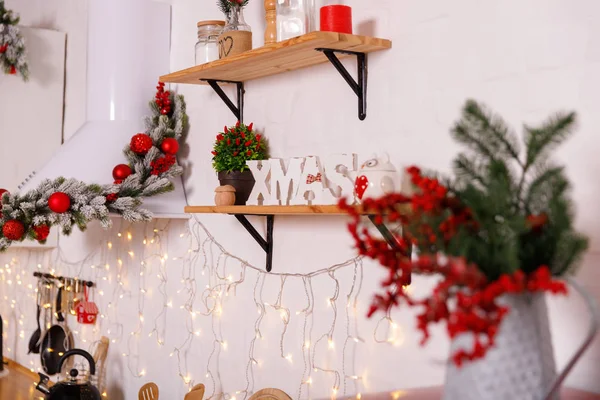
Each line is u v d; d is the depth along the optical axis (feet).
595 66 4.61
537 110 4.92
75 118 10.77
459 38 5.44
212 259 8.23
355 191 5.55
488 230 3.51
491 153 3.76
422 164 5.71
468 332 3.41
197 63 7.73
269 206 6.21
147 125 8.73
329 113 6.63
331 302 6.57
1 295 13.71
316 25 6.72
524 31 5.01
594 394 4.47
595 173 4.59
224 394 8.00
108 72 9.04
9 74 10.43
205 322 8.34
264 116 7.47
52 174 8.69
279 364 7.22
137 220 8.10
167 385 9.01
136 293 9.68
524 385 3.52
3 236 8.08
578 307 4.65
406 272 3.68
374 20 6.15
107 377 10.30
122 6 9.03
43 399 9.45
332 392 6.56
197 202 8.55
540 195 3.57
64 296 10.80
